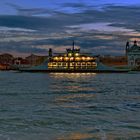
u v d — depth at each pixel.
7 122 26.84
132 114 32.50
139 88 86.44
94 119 28.88
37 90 74.75
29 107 38.41
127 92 70.38
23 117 29.66
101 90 77.06
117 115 31.72
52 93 65.31
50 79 157.12
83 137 21.19
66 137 21.19
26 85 99.69
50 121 27.42
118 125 25.66
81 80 147.38
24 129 23.70
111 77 195.88
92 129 23.89
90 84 110.12
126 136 21.48
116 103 44.84
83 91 72.69
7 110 35.12
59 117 29.81
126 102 46.62
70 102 46.12
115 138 20.95
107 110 36.09
